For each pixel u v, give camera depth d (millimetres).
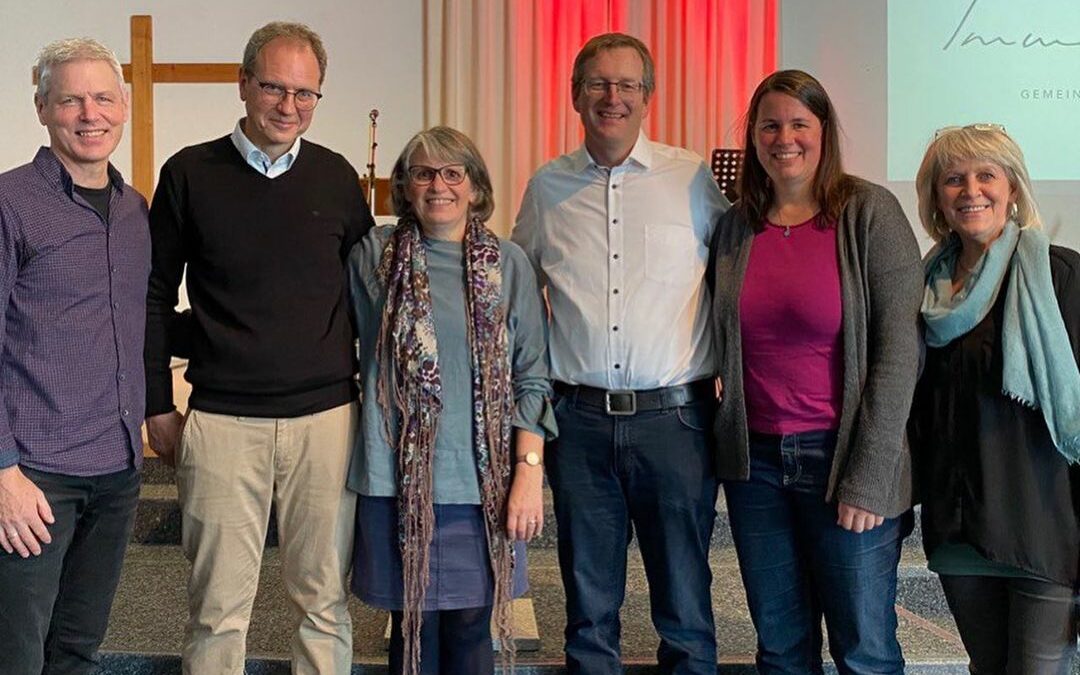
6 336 1639
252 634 2314
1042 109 4355
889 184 4469
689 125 4613
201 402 1820
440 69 4664
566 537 2018
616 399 1944
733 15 4590
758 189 1897
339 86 4758
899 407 1743
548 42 4633
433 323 1807
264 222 1812
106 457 1729
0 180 1635
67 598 1793
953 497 1774
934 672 2172
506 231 4672
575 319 1971
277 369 1800
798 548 1926
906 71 4434
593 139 1967
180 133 4848
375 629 2359
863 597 1813
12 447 1610
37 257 1631
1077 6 4309
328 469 1850
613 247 1971
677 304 1961
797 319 1808
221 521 1821
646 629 2424
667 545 1973
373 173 3992
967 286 1756
